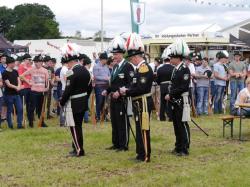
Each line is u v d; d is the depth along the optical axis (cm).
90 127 1226
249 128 1199
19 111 1214
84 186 664
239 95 1070
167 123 1291
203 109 1516
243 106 1007
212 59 2180
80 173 735
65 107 844
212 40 2148
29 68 1270
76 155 859
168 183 671
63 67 1225
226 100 1664
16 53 2898
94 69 1315
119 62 904
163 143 983
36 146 959
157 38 2253
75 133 854
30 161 823
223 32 2262
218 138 1052
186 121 856
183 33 2208
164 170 750
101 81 1311
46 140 1027
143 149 809
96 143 989
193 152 891
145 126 794
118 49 898
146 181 682
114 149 923
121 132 907
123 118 905
